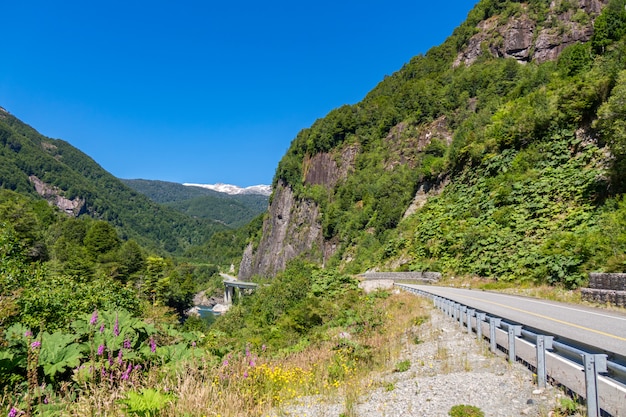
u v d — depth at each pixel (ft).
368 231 242.17
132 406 17.30
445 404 20.70
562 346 19.31
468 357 30.19
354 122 401.29
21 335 22.07
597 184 91.20
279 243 441.27
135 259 245.24
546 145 119.44
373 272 154.71
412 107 343.67
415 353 35.70
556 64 209.26
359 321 57.16
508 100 206.90
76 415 16.93
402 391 24.29
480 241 104.68
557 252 76.02
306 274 144.46
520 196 110.93
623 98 86.28
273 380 26.05
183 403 19.21
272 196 515.50
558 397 19.21
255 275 456.04
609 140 88.58
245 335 79.97
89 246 272.51
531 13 325.62
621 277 51.24
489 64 317.01
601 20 168.45
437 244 126.00
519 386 21.67
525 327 26.02
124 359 21.59
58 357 20.71
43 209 359.46
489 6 371.15
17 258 54.44
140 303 64.39
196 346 28.35
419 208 177.17
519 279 82.79
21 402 17.63
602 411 17.01
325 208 373.61
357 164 356.38
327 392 26.05
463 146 165.48
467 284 95.25
